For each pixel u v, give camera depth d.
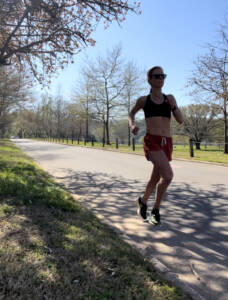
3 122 40.62
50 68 8.32
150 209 4.41
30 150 19.31
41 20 6.95
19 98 28.78
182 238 3.19
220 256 2.71
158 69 2.96
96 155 15.20
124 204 4.70
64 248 2.44
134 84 31.17
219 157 13.90
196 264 2.53
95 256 2.35
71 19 7.41
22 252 2.28
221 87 16.95
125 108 31.78
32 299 1.69
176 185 6.45
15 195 4.17
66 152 17.42
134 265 2.28
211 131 33.62
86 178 7.34
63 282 1.90
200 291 2.08
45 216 3.33
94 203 4.75
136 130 2.95
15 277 1.90
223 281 2.24
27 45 7.39
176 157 13.95
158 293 1.89
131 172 8.51
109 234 3.03
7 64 7.82
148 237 3.20
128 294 1.82
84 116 32.97
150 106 3.01
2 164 7.80
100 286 1.90
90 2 6.71
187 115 33.75
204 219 3.91
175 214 4.16
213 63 16.92
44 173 7.51
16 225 2.91
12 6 6.42
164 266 2.36
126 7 6.80
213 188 6.08
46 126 72.81
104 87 31.73
